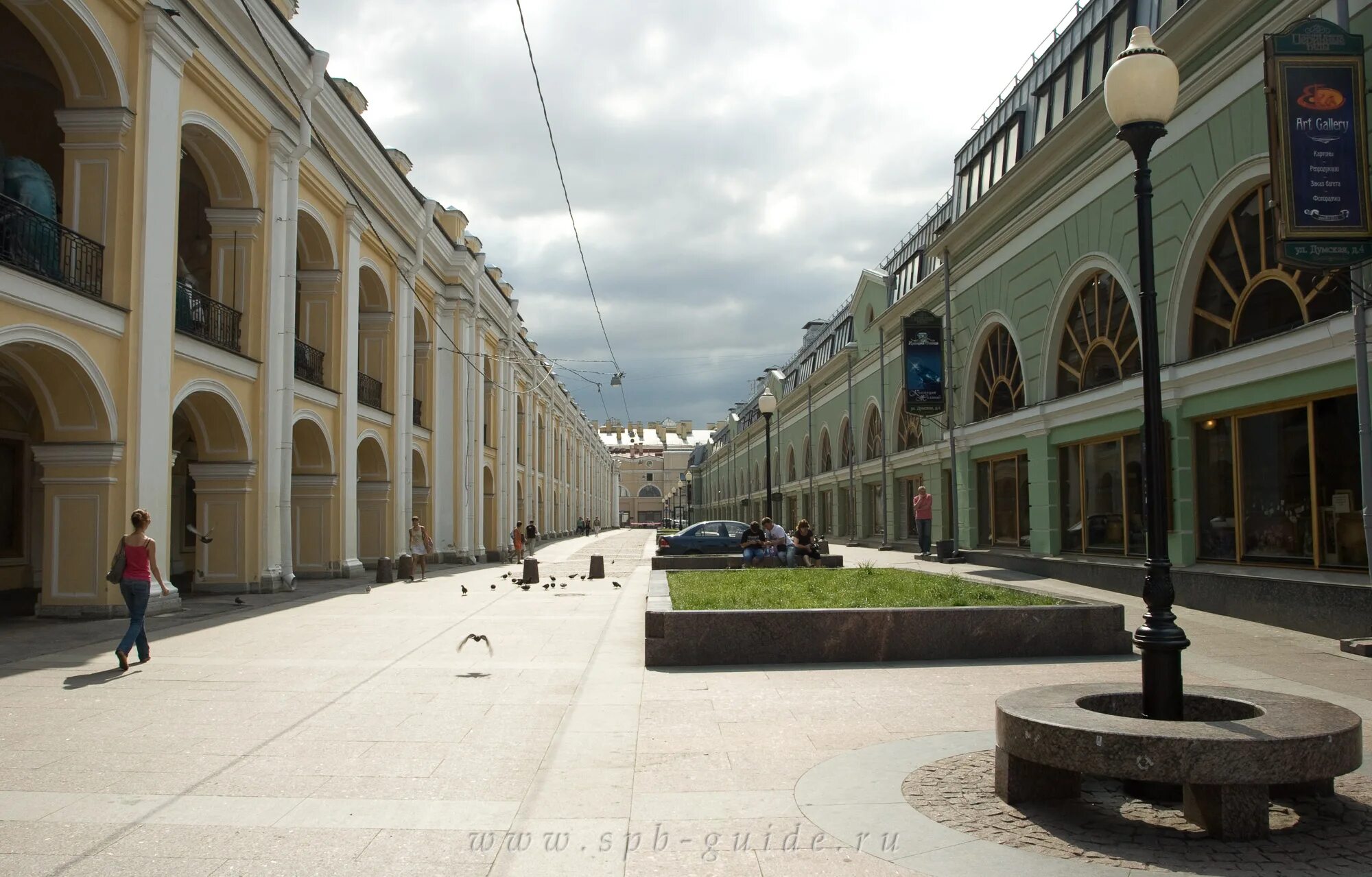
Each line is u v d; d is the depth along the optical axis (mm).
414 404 25859
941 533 24359
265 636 10531
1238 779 3834
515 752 5516
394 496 23391
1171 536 12648
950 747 5477
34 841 4059
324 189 18688
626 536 63781
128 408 12039
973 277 20938
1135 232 13750
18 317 10258
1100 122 14406
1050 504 16953
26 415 17109
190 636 10523
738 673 8070
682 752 5449
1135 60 5090
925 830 4059
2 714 6531
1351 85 8766
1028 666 8273
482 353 30625
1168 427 12625
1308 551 10312
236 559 15508
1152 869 3574
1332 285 9820
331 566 19391
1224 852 3748
